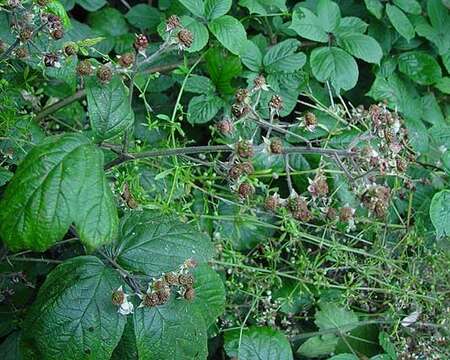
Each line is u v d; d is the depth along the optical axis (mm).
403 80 641
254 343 505
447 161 549
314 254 568
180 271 384
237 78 592
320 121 570
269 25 611
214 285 446
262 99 547
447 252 561
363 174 391
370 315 561
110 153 480
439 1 637
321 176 424
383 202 396
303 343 541
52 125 552
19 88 505
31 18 439
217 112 573
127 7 652
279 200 409
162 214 416
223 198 526
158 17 619
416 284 555
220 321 535
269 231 553
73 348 366
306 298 552
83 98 566
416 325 558
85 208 333
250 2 566
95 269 379
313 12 619
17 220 329
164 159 522
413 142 584
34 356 386
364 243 573
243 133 521
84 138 349
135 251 391
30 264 499
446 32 634
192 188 539
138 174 484
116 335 370
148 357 375
